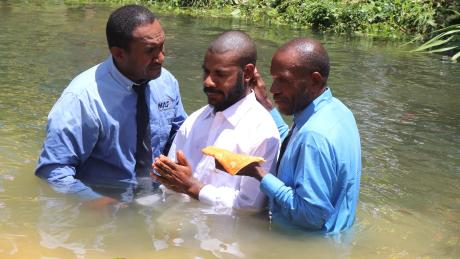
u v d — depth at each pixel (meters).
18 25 10.09
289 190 3.39
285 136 3.88
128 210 3.71
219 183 3.79
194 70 7.54
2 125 5.25
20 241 3.24
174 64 7.85
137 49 3.89
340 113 3.46
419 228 3.71
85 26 10.40
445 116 6.32
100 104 3.97
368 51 10.01
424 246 3.46
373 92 7.14
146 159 4.22
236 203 3.69
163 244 3.28
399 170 4.77
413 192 4.34
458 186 4.49
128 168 4.13
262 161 3.46
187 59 8.20
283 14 13.36
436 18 12.55
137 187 4.08
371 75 8.07
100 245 3.24
